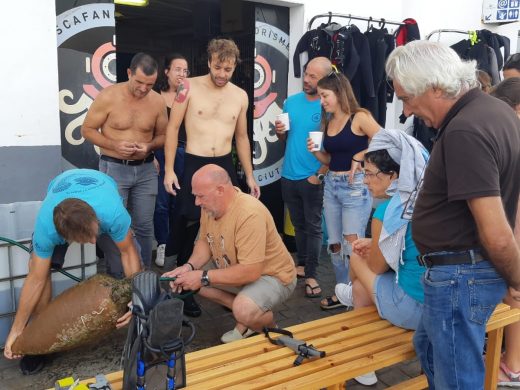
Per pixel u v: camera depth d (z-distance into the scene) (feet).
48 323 8.83
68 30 12.59
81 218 8.13
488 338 8.43
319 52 15.51
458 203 5.65
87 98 13.14
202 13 19.43
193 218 11.86
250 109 16.14
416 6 17.89
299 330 8.07
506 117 5.51
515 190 5.65
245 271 9.09
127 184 11.86
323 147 12.30
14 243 9.87
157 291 5.91
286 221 16.63
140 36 27.30
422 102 5.81
